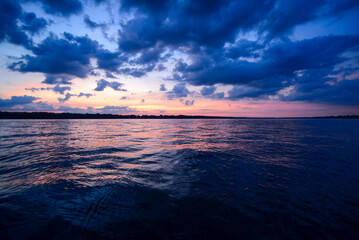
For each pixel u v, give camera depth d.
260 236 2.67
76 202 3.54
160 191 4.10
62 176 5.07
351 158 7.52
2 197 3.70
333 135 16.50
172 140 13.32
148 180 4.81
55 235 2.57
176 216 3.12
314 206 3.56
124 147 10.15
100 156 7.75
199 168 6.03
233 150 9.26
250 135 16.83
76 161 6.84
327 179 5.04
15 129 22.98
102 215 3.11
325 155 8.10
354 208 3.51
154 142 12.27
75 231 2.67
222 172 5.60
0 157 7.49
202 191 4.15
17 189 4.13
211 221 3.00
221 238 2.62
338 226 2.94
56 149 9.41
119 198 3.73
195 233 2.70
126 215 3.12
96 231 2.69
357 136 15.60
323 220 3.10
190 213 3.22
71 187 4.27
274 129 24.47
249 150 9.28
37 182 4.59
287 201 3.74
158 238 2.59
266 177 5.19
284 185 4.59
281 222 3.02
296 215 3.23
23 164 6.38
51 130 21.86
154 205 3.47
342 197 3.95
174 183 4.62
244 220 3.05
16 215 3.03
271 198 3.87
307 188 4.41
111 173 5.37
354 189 4.37
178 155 8.05
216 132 20.34
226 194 4.02
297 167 6.20
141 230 2.74
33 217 2.99
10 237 2.50
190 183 4.64
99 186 4.34
